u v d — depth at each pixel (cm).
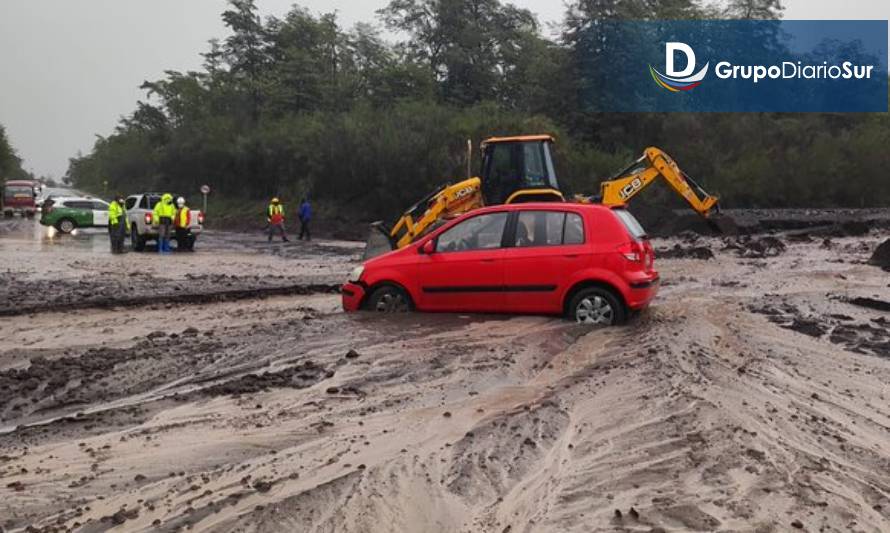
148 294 1382
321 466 483
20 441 542
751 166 5284
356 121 5175
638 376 689
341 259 2348
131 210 2719
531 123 4778
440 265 990
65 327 1020
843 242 2555
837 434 548
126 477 470
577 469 474
